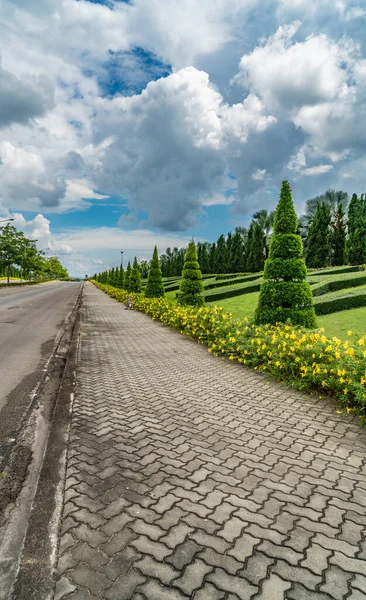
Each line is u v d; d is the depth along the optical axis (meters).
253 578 1.80
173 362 6.83
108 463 2.94
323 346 5.70
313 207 37.78
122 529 2.14
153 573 1.82
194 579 1.78
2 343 8.34
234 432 3.61
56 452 3.13
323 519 2.27
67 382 5.39
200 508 2.36
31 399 4.61
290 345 5.86
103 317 14.91
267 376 5.83
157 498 2.46
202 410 4.23
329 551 1.99
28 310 16.39
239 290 19.84
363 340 5.35
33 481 2.70
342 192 36.31
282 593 1.71
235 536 2.10
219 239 48.22
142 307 17.42
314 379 4.96
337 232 31.03
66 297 27.22
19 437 3.50
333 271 21.31
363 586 1.76
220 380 5.58
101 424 3.77
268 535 2.11
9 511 2.34
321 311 11.83
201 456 3.08
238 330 7.74
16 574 1.80
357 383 4.25
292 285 8.22
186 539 2.06
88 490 2.55
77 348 8.16
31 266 50.00
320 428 3.74
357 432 3.65
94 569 1.84
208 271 44.72
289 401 4.60
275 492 2.56
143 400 4.58
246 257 38.81
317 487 2.63
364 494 2.56
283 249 8.39
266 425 3.80
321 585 1.76
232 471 2.84
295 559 1.93
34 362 6.62
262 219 41.59
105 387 5.15
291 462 3.00
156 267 20.53
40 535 2.08
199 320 9.63
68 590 1.71
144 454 3.11
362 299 11.91
